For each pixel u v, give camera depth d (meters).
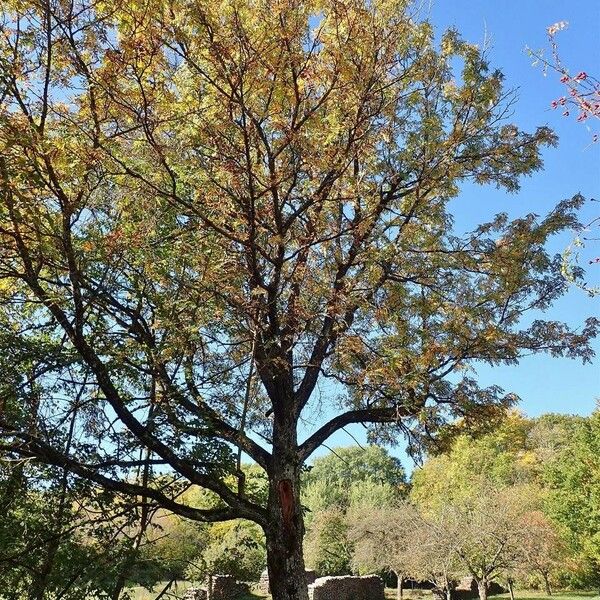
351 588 33.66
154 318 8.59
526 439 54.12
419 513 30.23
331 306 7.96
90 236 8.03
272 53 6.92
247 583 12.89
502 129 9.04
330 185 8.05
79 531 8.42
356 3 7.41
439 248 9.35
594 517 27.92
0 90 6.56
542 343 9.24
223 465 8.60
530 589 39.50
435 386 9.16
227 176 7.50
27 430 8.03
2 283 8.85
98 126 6.98
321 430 8.98
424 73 8.88
